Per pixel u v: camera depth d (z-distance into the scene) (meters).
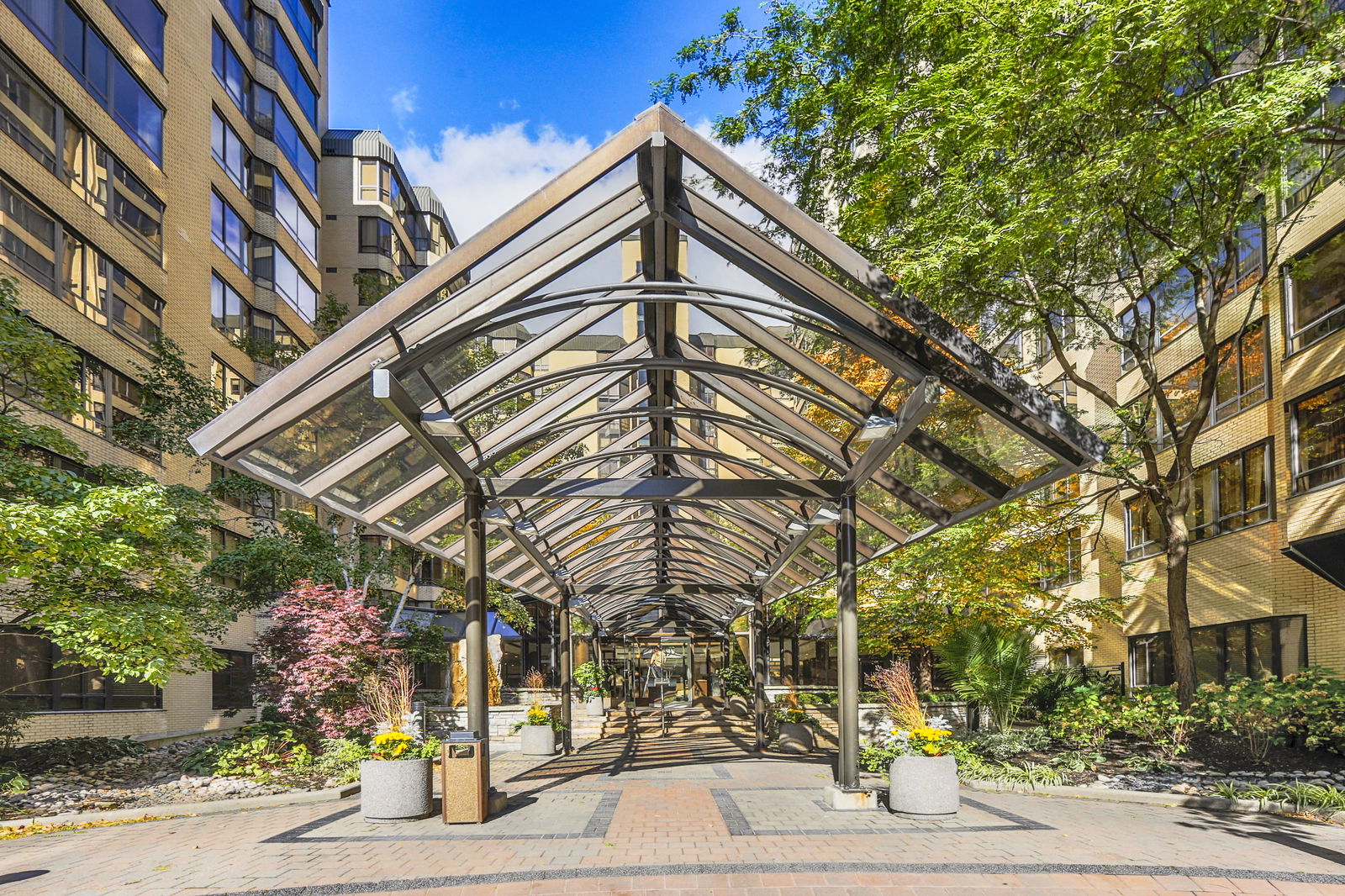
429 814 9.09
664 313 8.45
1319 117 10.27
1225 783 10.53
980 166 10.38
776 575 15.12
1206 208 12.30
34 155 17.53
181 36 24.39
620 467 13.50
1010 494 9.02
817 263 11.17
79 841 8.31
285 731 15.09
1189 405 19.75
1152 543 21.59
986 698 15.31
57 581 12.39
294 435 7.97
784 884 6.09
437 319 7.03
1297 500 15.09
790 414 9.84
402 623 22.67
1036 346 23.62
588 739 21.27
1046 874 6.36
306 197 34.06
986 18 9.15
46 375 12.68
